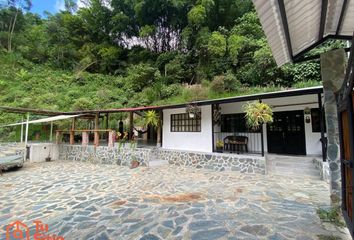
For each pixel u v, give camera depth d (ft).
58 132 37.76
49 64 77.61
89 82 68.03
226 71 46.16
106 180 20.84
